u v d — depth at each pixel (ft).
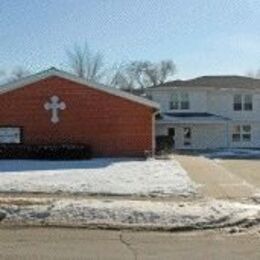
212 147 163.94
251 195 61.72
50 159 103.96
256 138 167.32
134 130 111.45
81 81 111.14
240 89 166.81
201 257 34.73
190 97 166.61
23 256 34.76
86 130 111.24
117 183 69.41
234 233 42.34
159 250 36.58
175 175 78.79
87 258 34.32
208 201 56.59
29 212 47.60
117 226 44.11
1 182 69.15
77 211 47.91
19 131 111.34
